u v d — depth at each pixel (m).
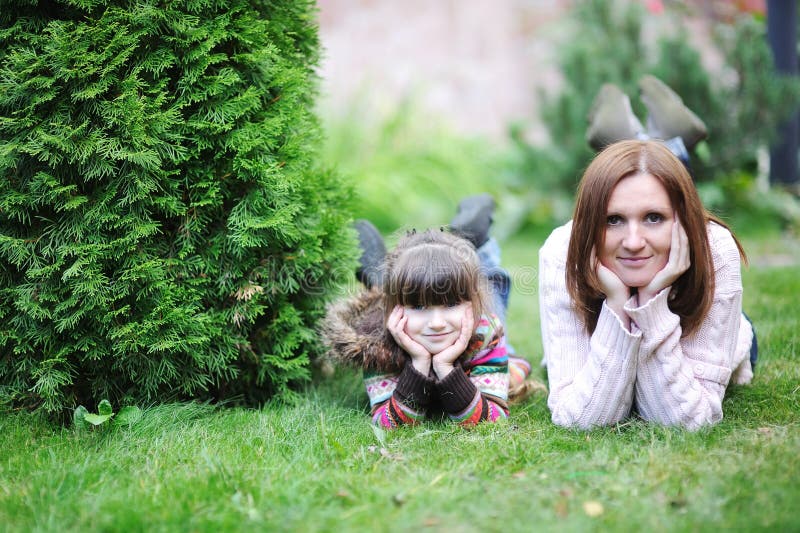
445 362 2.35
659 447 2.01
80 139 2.24
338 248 2.75
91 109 2.27
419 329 2.36
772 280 4.25
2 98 2.21
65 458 2.11
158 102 2.31
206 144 2.38
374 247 3.05
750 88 6.04
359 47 8.99
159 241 2.44
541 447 2.08
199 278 2.46
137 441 2.21
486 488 1.80
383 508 1.71
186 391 2.50
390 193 7.09
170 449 2.13
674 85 6.04
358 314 2.61
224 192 2.48
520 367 2.86
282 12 2.73
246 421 2.43
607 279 2.14
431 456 2.05
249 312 2.49
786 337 3.11
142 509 1.73
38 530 1.65
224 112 2.40
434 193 7.34
